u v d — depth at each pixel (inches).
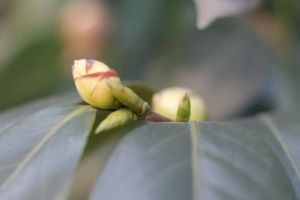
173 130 7.9
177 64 17.4
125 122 8.4
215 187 7.3
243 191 7.3
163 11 17.9
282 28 15.0
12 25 20.2
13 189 7.6
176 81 17.0
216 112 16.2
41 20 19.4
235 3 10.3
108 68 8.5
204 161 7.5
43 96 18.0
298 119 10.3
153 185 7.2
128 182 7.2
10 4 22.3
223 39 17.4
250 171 7.5
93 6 19.3
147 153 7.5
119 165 7.4
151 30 18.0
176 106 11.0
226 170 7.4
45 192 7.4
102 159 13.5
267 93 16.0
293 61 15.2
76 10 19.4
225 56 17.0
